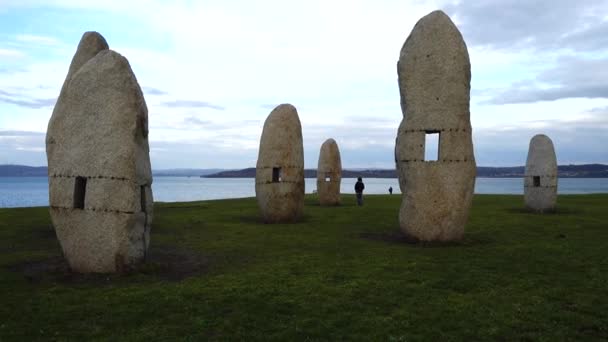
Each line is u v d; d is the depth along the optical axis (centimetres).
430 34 1577
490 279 1090
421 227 1555
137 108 1141
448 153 1534
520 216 2297
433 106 1556
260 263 1266
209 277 1112
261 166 2088
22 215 2175
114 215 1115
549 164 2498
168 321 830
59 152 1183
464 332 788
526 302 928
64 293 980
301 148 2139
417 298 954
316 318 844
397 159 1638
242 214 2414
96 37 1589
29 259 1302
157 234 1755
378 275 1127
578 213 2428
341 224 2033
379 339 761
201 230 1853
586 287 1025
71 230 1151
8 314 856
